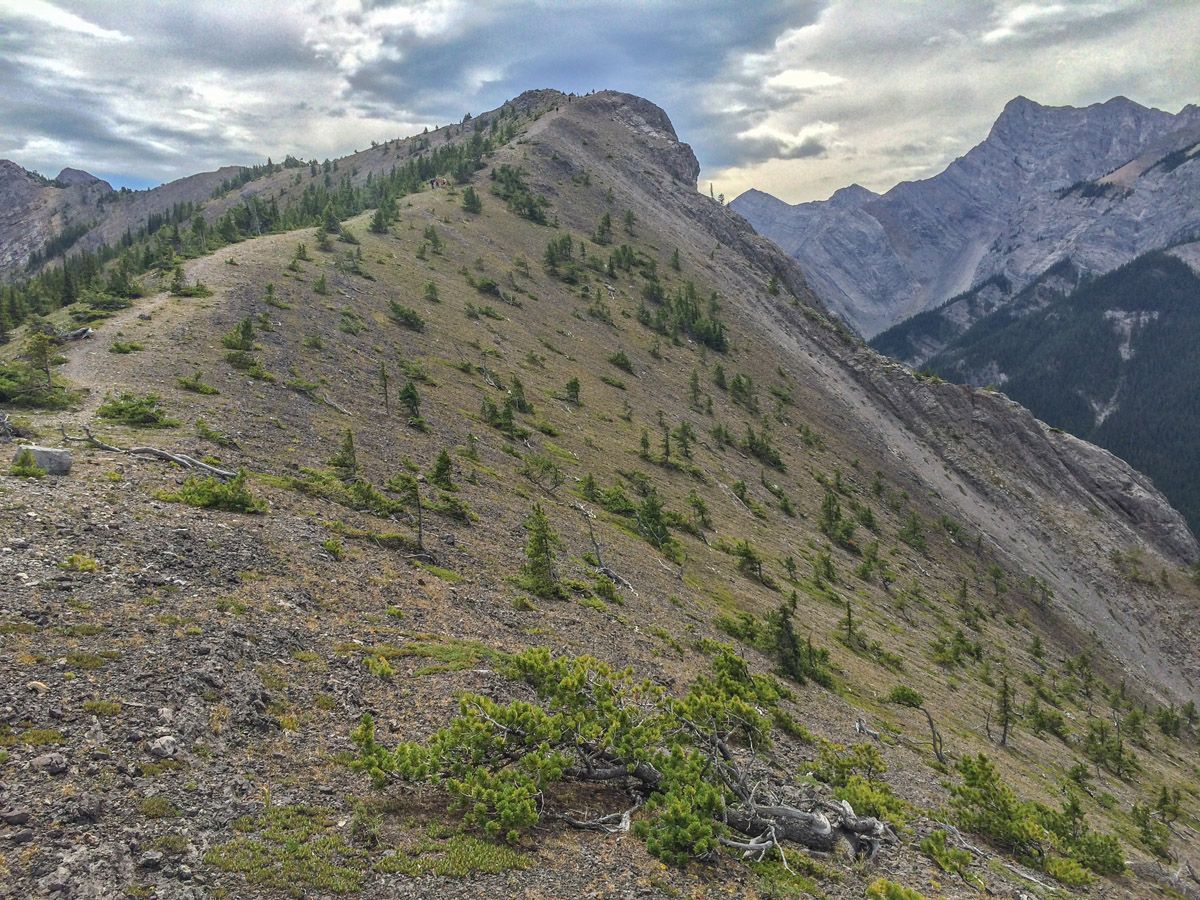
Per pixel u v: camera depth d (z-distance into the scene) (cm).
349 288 9175
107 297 6562
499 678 2042
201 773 1272
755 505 8594
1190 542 17775
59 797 1105
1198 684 13262
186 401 4088
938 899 1582
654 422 9981
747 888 1366
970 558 12612
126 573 1928
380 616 2277
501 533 3928
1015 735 5219
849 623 5512
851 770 2362
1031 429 18538
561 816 1466
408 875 1162
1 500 2158
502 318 11138
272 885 1058
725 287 19562
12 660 1405
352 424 4838
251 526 2589
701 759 1666
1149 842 3844
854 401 17262
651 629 3394
